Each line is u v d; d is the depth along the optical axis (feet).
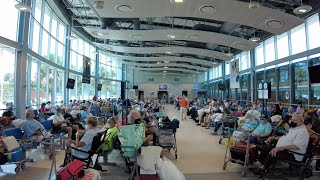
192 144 22.61
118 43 53.78
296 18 26.84
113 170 14.70
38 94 35.01
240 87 58.39
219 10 25.76
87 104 40.40
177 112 63.93
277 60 40.37
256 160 14.35
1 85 24.67
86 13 42.96
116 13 26.76
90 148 13.38
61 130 20.93
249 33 43.06
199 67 84.79
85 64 53.93
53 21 40.73
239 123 22.39
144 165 11.70
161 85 113.39
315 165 15.49
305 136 12.41
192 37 39.75
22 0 26.48
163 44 56.03
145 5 24.75
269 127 17.63
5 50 25.16
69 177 10.34
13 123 19.39
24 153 15.16
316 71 18.12
